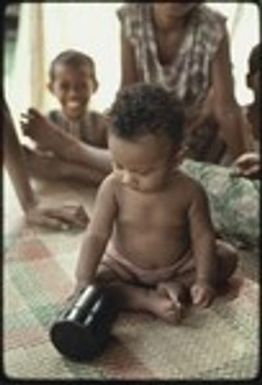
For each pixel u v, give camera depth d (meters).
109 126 1.00
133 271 1.07
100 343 0.92
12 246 1.21
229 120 1.38
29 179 1.39
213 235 1.06
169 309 1.00
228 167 1.27
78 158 1.41
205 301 1.02
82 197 1.39
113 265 1.07
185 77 1.38
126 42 1.39
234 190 1.19
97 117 1.49
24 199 1.30
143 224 1.04
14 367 0.91
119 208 1.04
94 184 1.43
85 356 0.92
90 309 0.94
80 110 1.47
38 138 1.40
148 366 0.92
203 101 1.39
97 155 1.41
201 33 1.35
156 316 1.02
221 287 1.09
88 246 1.04
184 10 1.31
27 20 1.76
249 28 1.59
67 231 1.26
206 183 1.22
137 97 0.97
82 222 1.28
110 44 1.77
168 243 1.05
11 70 1.83
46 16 1.76
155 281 1.07
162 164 0.98
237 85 1.54
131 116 0.95
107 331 0.95
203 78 1.38
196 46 1.36
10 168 1.29
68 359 0.93
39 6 1.75
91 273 1.04
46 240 1.23
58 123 1.48
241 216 1.18
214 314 1.03
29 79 1.77
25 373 0.90
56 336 0.92
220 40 1.35
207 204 1.06
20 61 1.79
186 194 1.03
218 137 1.39
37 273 1.13
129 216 1.04
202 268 1.04
